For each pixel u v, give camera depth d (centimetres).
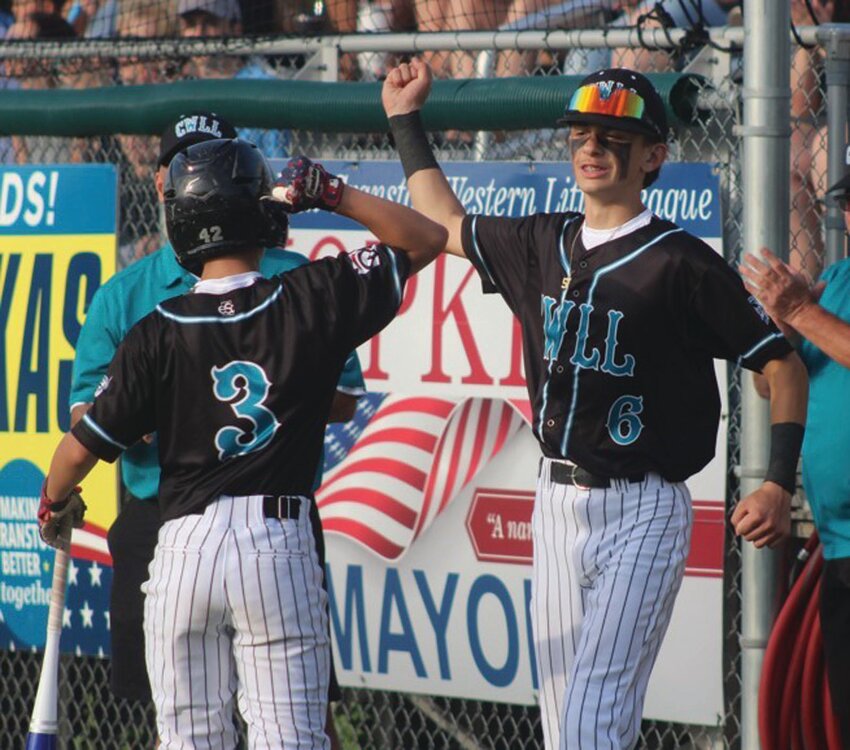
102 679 1870
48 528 1227
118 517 1515
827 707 1398
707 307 1178
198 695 1101
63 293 1792
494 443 1570
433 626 1603
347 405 1455
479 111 1575
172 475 1102
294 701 1088
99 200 1780
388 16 1944
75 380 1479
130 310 1466
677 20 1788
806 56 1575
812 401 1333
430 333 1603
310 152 1750
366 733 1692
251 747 1100
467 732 1650
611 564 1193
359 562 1639
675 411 1207
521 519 1552
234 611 1079
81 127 1836
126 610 1491
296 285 1101
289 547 1082
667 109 1479
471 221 1295
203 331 1084
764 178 1409
